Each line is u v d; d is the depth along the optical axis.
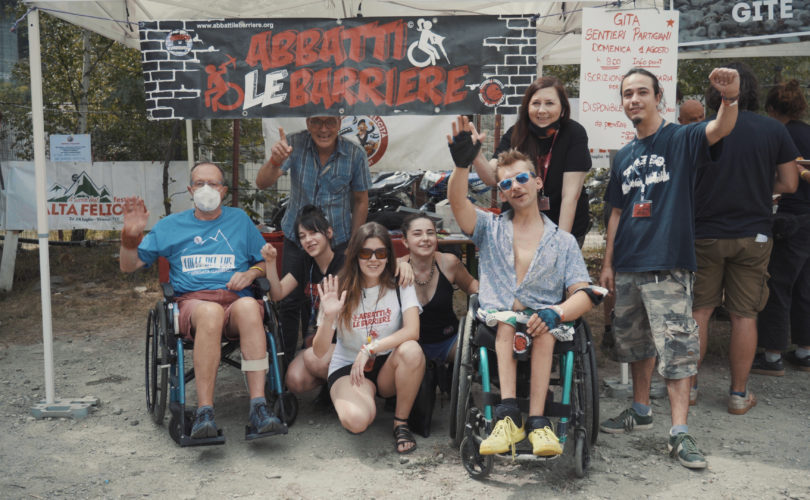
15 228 8.39
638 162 3.74
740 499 3.23
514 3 5.59
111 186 8.88
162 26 4.45
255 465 3.63
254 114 4.51
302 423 4.22
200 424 3.55
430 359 4.16
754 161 4.15
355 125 7.77
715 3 4.58
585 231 4.36
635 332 3.87
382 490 3.34
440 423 4.20
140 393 4.83
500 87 4.47
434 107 4.50
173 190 9.02
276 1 5.70
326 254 4.37
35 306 7.51
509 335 3.37
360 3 5.21
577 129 4.05
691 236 3.60
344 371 3.91
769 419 4.25
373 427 4.14
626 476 3.48
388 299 3.89
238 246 4.27
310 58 4.47
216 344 3.71
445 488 3.36
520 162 3.45
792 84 5.08
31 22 4.26
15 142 9.86
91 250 10.43
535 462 3.61
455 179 3.37
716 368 5.28
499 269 3.51
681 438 3.61
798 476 3.47
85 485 3.40
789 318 5.19
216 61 4.47
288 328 4.71
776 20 4.51
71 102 11.06
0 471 3.54
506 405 3.29
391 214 6.45
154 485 3.40
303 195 4.74
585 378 3.48
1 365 5.51
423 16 4.44
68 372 5.32
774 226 4.84
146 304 7.65
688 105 5.27
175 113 4.50
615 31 4.46
